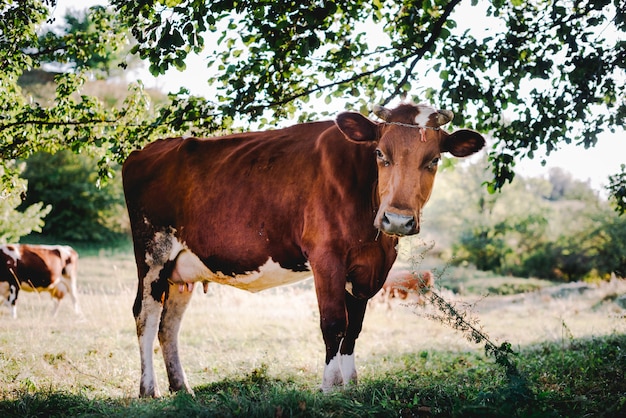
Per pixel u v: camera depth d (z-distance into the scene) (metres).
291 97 7.08
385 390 4.66
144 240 6.48
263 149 5.98
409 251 5.62
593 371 6.01
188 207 6.21
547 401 4.55
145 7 5.95
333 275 5.27
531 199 43.66
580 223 40.94
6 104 7.57
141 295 6.33
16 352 7.70
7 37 7.32
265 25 6.19
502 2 6.47
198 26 5.77
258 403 4.23
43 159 37.91
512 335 11.05
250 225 5.79
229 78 6.93
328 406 4.23
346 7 6.79
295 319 12.60
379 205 5.16
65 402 5.04
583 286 25.28
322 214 5.36
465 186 43.72
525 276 41.03
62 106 7.62
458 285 31.31
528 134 7.02
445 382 5.45
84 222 36.47
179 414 4.22
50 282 13.90
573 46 6.41
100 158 7.70
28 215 17.00
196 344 9.55
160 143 6.85
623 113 6.88
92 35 8.51
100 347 8.57
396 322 13.13
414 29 6.94
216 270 6.12
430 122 5.00
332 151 5.46
